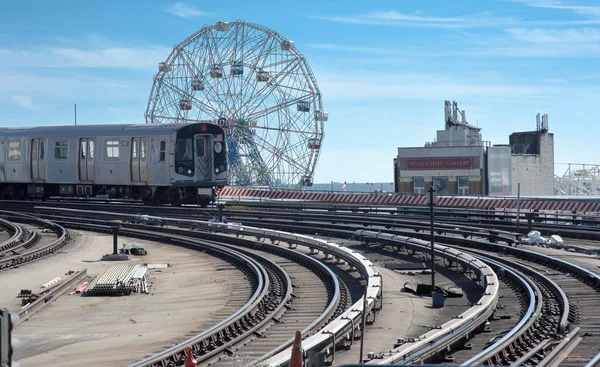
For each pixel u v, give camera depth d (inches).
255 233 1212.5
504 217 1400.1
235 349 551.5
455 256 932.0
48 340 609.6
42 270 979.9
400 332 619.8
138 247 1149.7
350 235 1259.8
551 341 528.4
